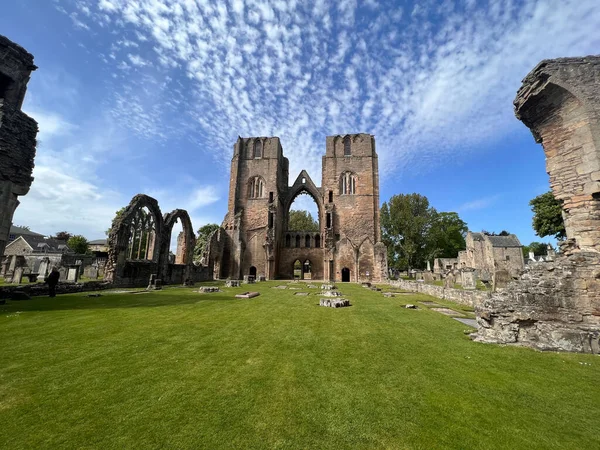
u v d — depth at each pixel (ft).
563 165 27.27
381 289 77.71
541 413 11.85
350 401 12.37
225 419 10.75
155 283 62.44
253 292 57.16
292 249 154.51
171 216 89.71
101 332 22.57
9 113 40.16
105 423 10.32
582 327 21.84
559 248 27.09
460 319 31.30
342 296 55.52
